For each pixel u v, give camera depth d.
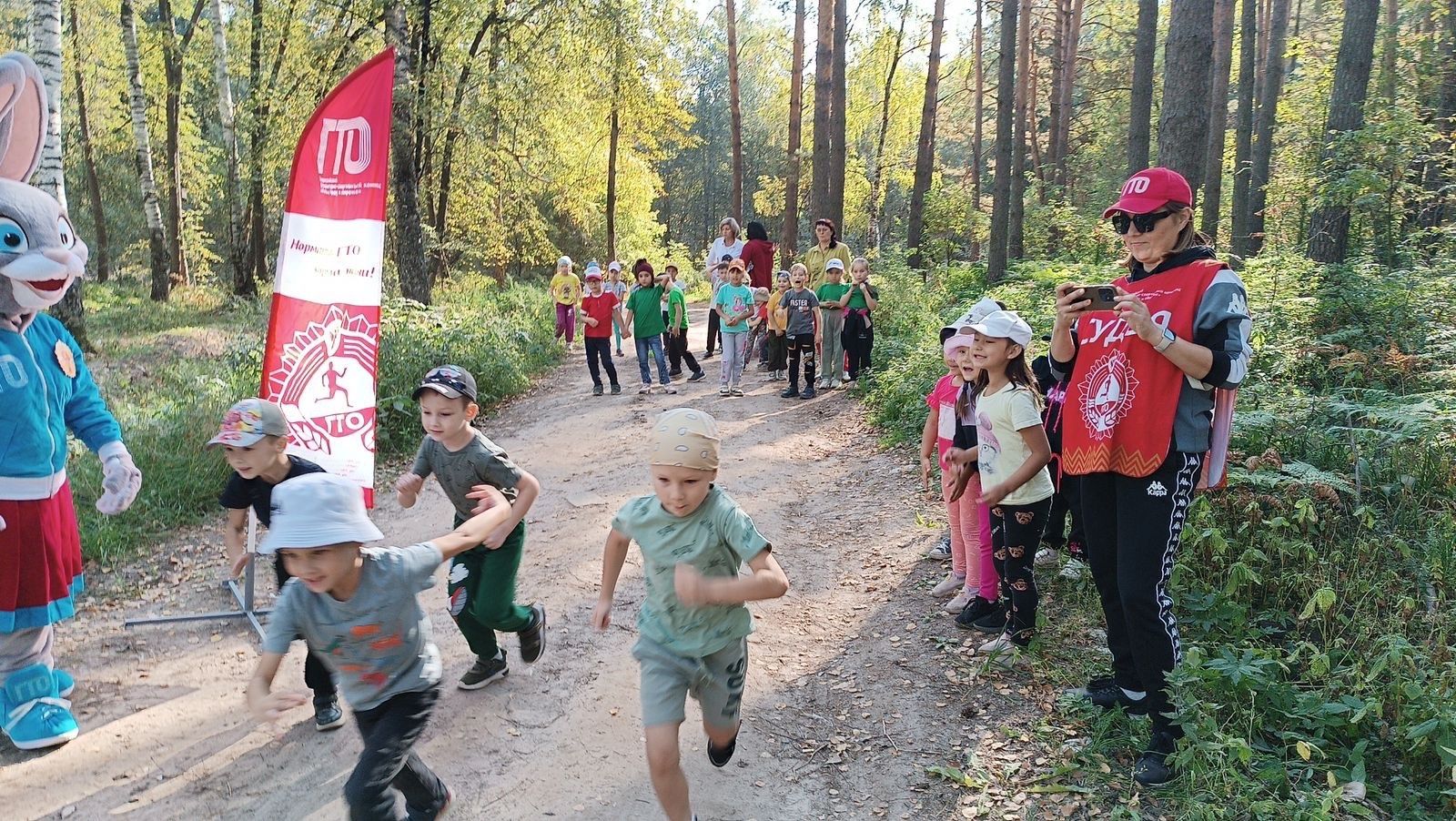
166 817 3.75
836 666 4.88
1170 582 4.75
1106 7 34.25
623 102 24.33
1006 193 18.94
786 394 11.67
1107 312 3.78
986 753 4.02
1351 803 3.30
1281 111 18.02
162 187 28.58
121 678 4.90
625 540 3.51
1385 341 7.77
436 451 4.29
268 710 2.92
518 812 3.76
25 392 4.24
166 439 8.37
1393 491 5.20
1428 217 13.21
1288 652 4.34
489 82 20.78
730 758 3.92
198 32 23.33
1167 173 3.63
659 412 11.14
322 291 5.62
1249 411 5.93
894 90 39.62
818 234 13.14
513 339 15.69
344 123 5.55
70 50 23.80
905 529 6.74
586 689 4.70
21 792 3.92
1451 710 3.53
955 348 5.00
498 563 4.37
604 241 38.66
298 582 3.06
